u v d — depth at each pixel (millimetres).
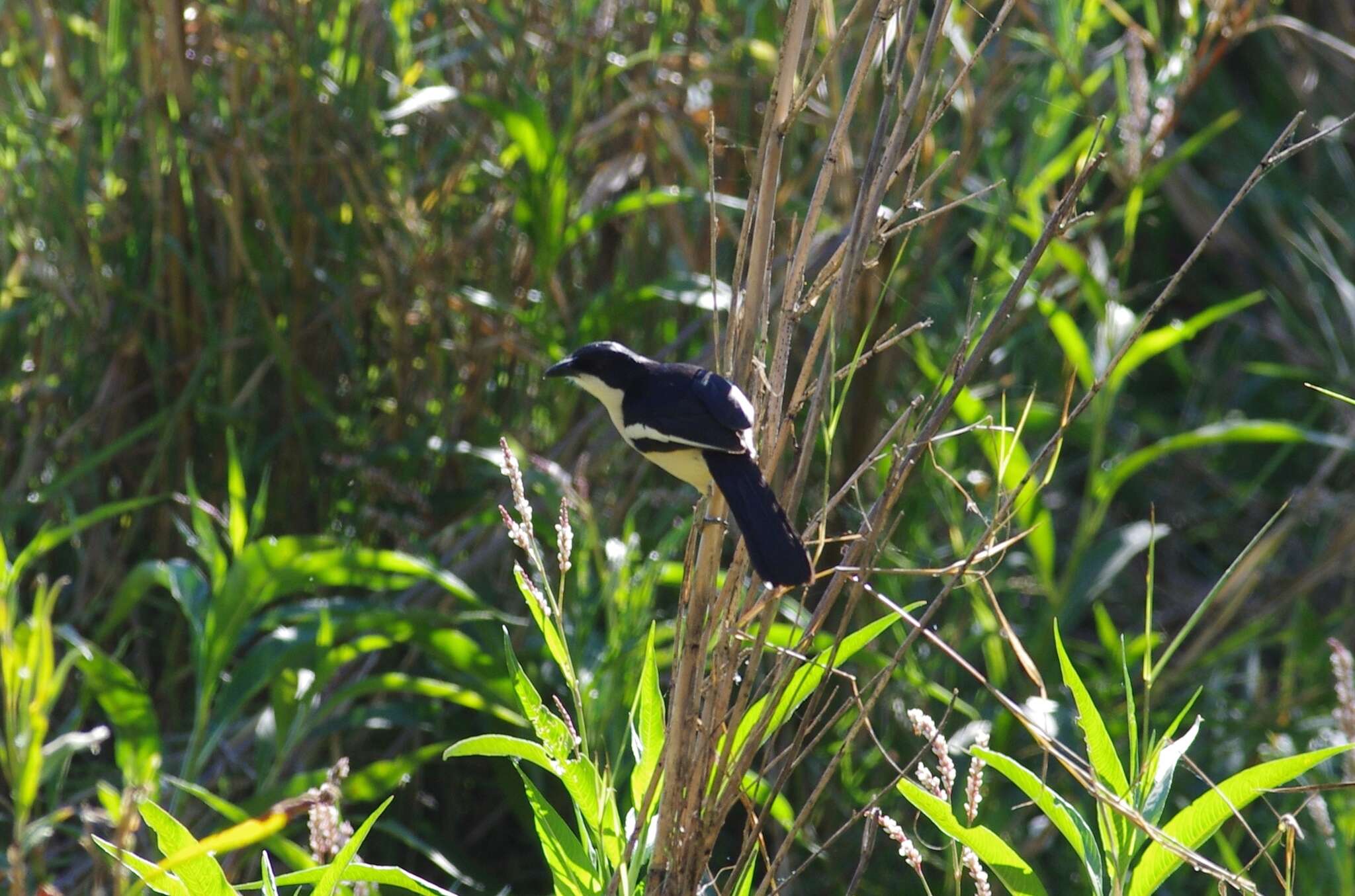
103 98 11203
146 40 10594
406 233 11211
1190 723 10281
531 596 5836
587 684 8234
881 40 6172
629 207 10383
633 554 9242
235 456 8820
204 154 10672
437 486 11242
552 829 5855
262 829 5473
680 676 5496
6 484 11016
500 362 11484
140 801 6016
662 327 11742
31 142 11023
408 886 5816
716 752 5809
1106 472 10984
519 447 10398
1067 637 10914
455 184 11328
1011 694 10484
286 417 10883
